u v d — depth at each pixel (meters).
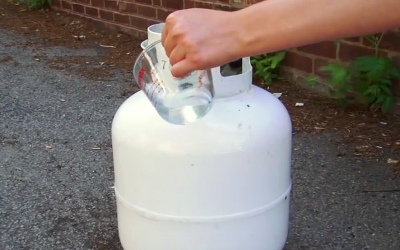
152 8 4.92
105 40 5.15
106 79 4.15
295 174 2.65
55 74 4.28
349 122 3.21
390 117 3.25
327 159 2.79
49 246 2.14
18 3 6.51
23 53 4.84
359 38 3.34
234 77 1.47
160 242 1.52
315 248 2.10
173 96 1.36
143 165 1.45
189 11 1.00
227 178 1.43
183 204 1.45
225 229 1.48
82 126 3.30
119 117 1.55
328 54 3.54
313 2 0.89
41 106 3.64
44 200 2.47
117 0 5.25
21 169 2.77
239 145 1.41
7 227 2.27
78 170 2.75
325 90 3.61
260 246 1.55
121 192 1.58
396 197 2.43
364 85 3.30
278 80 3.90
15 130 3.26
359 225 2.24
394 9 0.84
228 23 0.94
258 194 1.49
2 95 3.84
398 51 3.19
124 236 1.63
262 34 0.92
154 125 1.45
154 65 1.39
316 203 2.40
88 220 2.31
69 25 5.66
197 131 1.41
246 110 1.47
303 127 3.18
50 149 2.99
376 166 2.71
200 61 0.95
